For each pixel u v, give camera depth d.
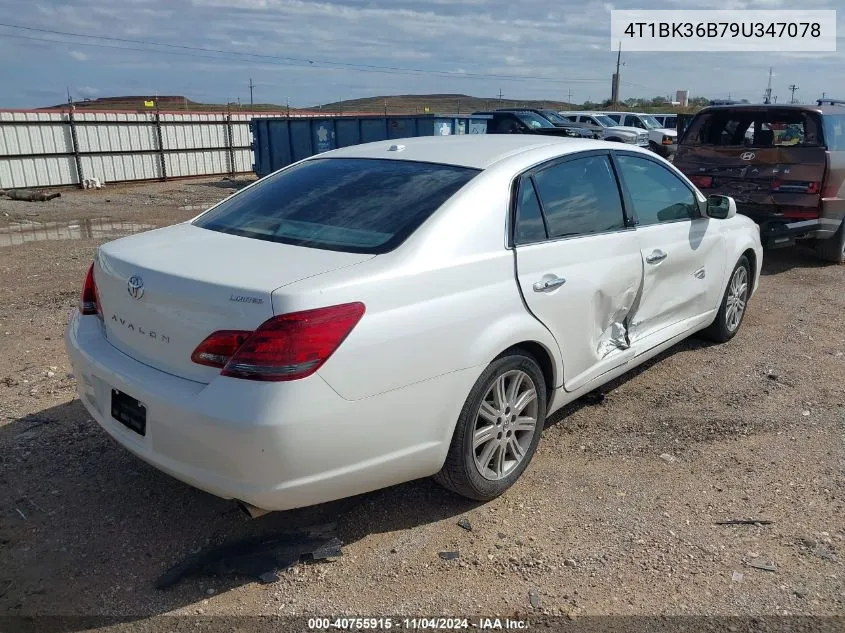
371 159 3.75
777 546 3.04
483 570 2.88
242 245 3.04
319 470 2.62
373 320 2.65
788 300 7.11
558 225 3.56
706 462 3.76
